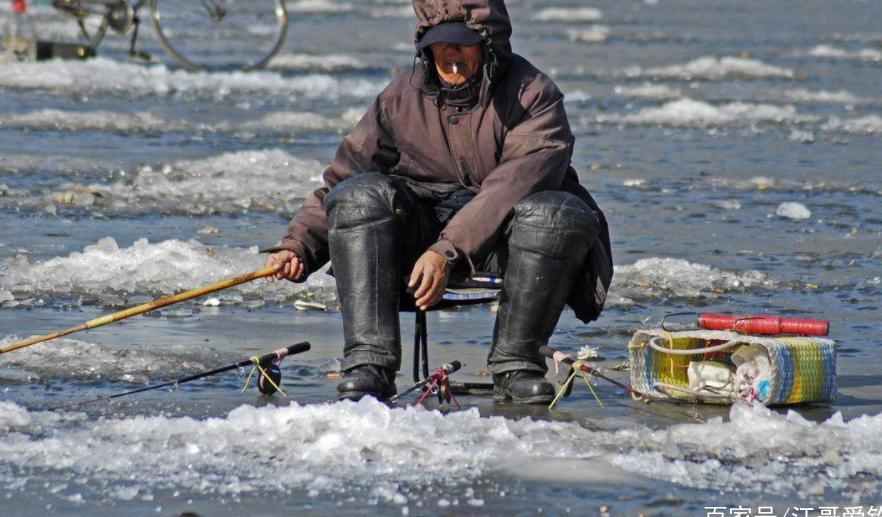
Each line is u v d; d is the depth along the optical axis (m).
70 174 37.25
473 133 17.23
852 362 20.02
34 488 13.38
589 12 112.50
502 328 17.45
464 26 16.77
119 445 14.70
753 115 56.75
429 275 16.34
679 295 24.77
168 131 46.44
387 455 14.39
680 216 34.16
